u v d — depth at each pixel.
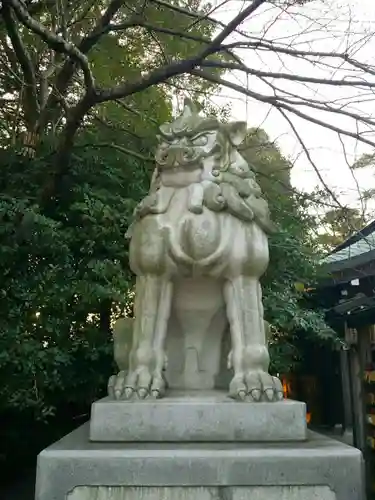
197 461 2.19
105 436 2.40
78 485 2.18
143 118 7.09
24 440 7.23
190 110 3.14
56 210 6.24
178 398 2.54
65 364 5.77
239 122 3.08
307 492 2.17
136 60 7.84
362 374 7.72
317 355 10.16
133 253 2.86
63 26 5.18
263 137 5.49
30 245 5.48
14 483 7.07
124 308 6.61
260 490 2.17
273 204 6.80
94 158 6.45
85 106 5.59
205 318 2.95
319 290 8.34
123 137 7.20
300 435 2.40
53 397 6.39
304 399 10.52
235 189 2.86
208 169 2.90
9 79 6.93
